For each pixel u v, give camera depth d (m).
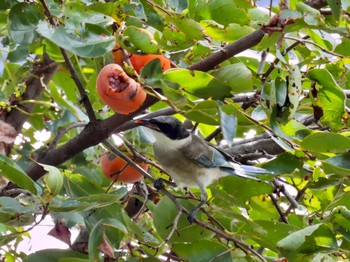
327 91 5.57
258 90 5.80
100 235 5.51
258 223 5.74
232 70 5.25
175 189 7.31
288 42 6.93
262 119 5.75
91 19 4.94
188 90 5.18
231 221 6.02
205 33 5.51
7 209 5.30
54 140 6.14
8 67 7.16
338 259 5.97
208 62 5.35
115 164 6.62
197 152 6.52
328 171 5.57
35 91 7.18
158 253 6.04
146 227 7.13
